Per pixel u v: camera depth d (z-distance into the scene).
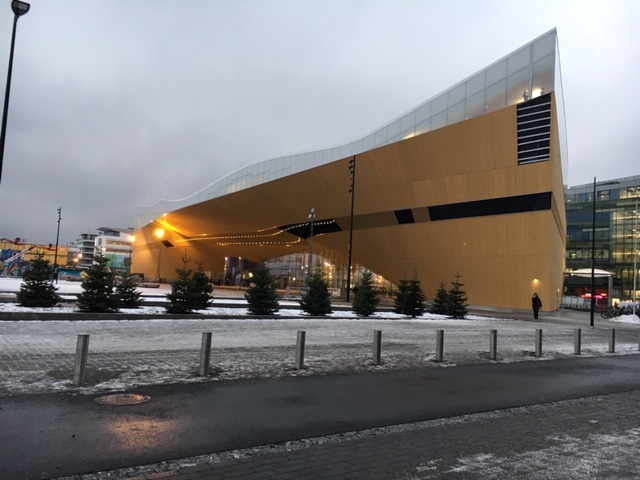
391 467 4.65
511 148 33.28
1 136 17.02
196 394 7.06
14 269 82.62
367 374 9.37
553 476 4.54
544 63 31.66
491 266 36.22
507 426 6.36
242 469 4.46
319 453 5.00
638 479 4.54
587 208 93.38
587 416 7.09
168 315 17.42
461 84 35.66
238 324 16.69
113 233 166.62
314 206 48.69
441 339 11.43
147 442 4.99
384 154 39.16
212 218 66.62
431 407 7.15
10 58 17.34
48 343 10.70
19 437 4.93
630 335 22.59
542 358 12.94
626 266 87.44
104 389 7.03
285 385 8.00
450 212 37.97
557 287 45.72
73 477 4.10
